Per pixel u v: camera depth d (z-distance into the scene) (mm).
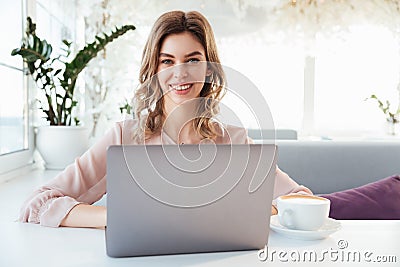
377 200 1597
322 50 3502
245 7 3367
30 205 903
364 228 882
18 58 1815
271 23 3422
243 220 705
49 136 1859
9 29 1682
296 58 3488
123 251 675
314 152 1894
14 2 1740
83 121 2785
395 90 3566
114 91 2893
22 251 701
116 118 2850
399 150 1918
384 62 3549
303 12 3447
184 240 692
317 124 3596
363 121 3605
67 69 1996
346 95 3580
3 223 878
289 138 2787
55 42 2326
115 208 652
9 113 1687
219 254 709
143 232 671
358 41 3525
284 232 802
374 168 1898
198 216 684
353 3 3473
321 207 792
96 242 755
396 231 861
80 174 1034
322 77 3559
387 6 3486
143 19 3088
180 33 988
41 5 2074
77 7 2824
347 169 1893
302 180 1877
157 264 656
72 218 849
